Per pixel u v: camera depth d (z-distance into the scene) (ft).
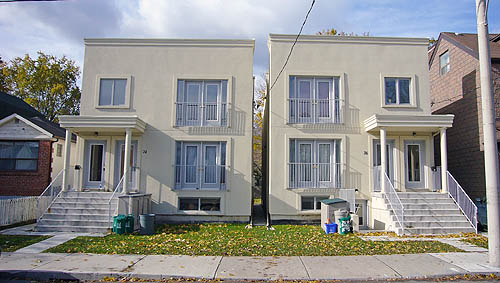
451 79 54.29
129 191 45.24
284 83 46.60
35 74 105.40
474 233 37.14
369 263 25.50
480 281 22.39
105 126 42.32
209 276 22.36
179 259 26.27
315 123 46.09
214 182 46.06
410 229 37.06
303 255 27.73
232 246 30.58
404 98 47.73
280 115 46.16
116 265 24.49
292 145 46.50
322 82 47.55
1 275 22.86
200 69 47.42
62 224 38.65
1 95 73.10
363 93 47.09
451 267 24.47
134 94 47.11
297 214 44.62
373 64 47.57
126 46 47.88
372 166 46.03
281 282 21.86
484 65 26.27
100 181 46.34
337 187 45.47
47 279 22.62
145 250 29.01
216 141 46.50
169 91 47.16
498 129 44.70
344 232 36.96
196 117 47.01
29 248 29.63
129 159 42.63
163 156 46.06
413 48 48.14
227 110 46.52
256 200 91.30
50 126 61.21
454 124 52.85
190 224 44.09
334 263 25.46
